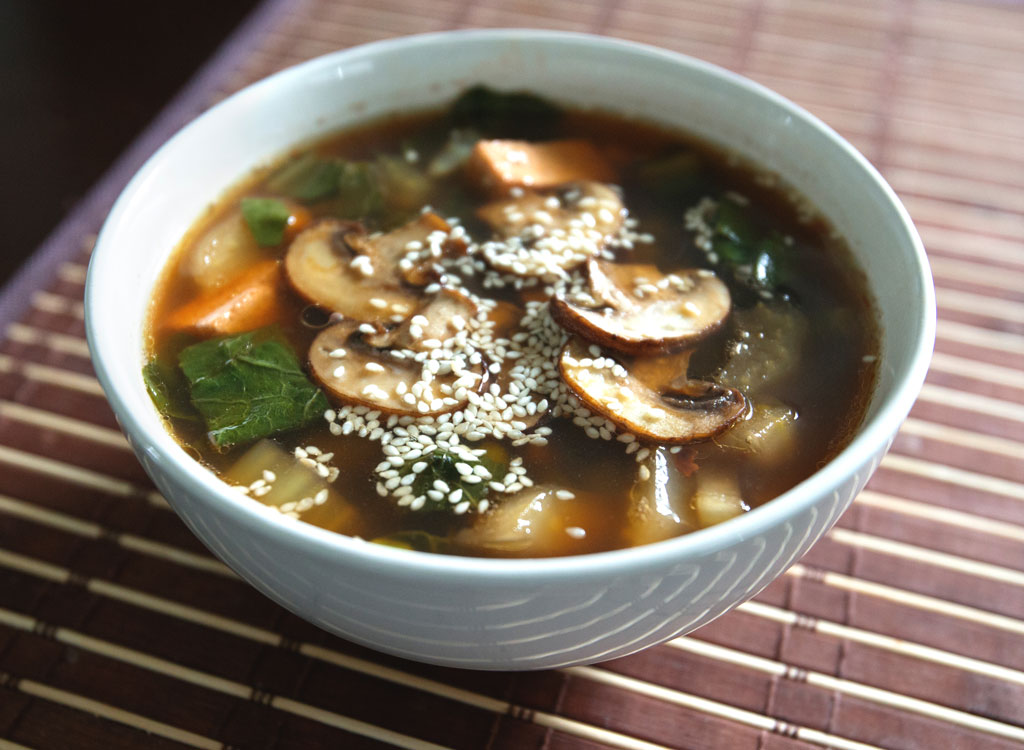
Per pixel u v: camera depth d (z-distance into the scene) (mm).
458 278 283
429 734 245
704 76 307
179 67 471
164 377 262
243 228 294
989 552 280
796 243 291
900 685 256
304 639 260
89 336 234
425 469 246
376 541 236
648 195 307
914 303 245
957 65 407
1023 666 259
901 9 432
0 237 407
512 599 199
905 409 221
